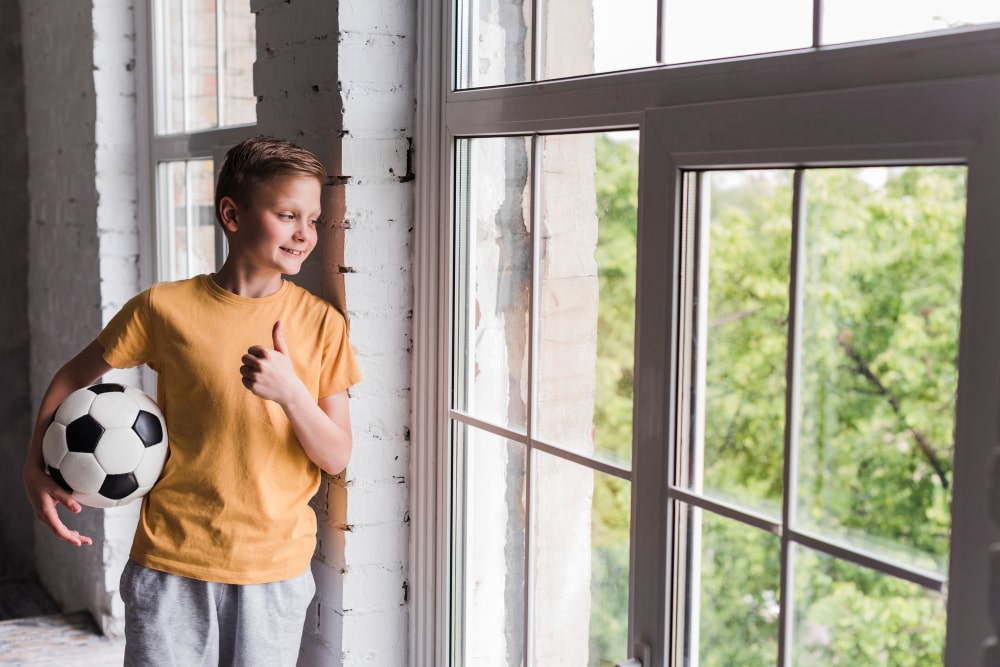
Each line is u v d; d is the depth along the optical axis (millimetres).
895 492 1035
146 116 2803
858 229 1059
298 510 1697
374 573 1833
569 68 1467
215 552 1628
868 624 1070
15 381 3541
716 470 1244
